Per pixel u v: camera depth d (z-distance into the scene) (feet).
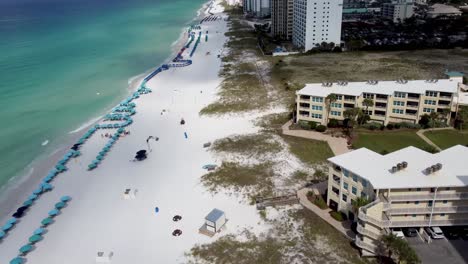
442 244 182.91
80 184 263.70
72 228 217.36
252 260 184.65
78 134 347.56
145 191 250.98
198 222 216.95
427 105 318.86
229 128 344.69
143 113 390.21
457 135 304.50
